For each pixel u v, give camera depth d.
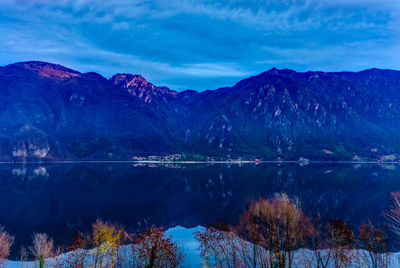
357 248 41.25
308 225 42.72
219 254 43.41
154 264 37.44
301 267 36.75
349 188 170.75
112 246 41.88
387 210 88.62
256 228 40.25
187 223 93.38
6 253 48.81
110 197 151.50
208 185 199.25
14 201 137.25
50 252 48.03
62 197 150.50
